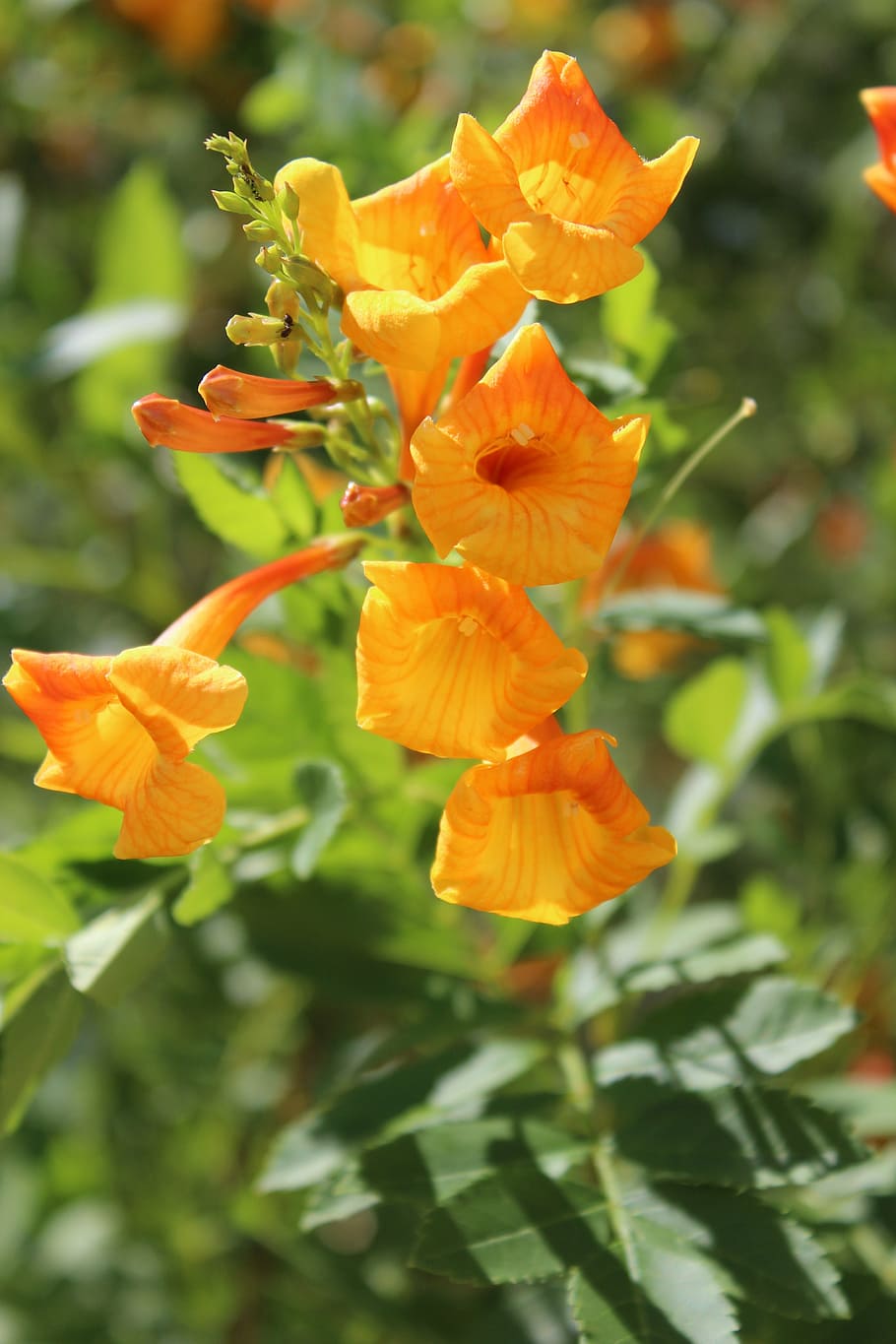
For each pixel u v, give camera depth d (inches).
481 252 20.7
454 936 24.4
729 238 38.3
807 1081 26.6
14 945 22.0
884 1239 24.1
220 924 29.1
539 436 19.8
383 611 19.8
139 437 30.3
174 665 19.9
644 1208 21.0
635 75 41.5
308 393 20.9
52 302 34.7
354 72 31.5
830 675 33.8
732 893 35.9
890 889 27.3
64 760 20.5
